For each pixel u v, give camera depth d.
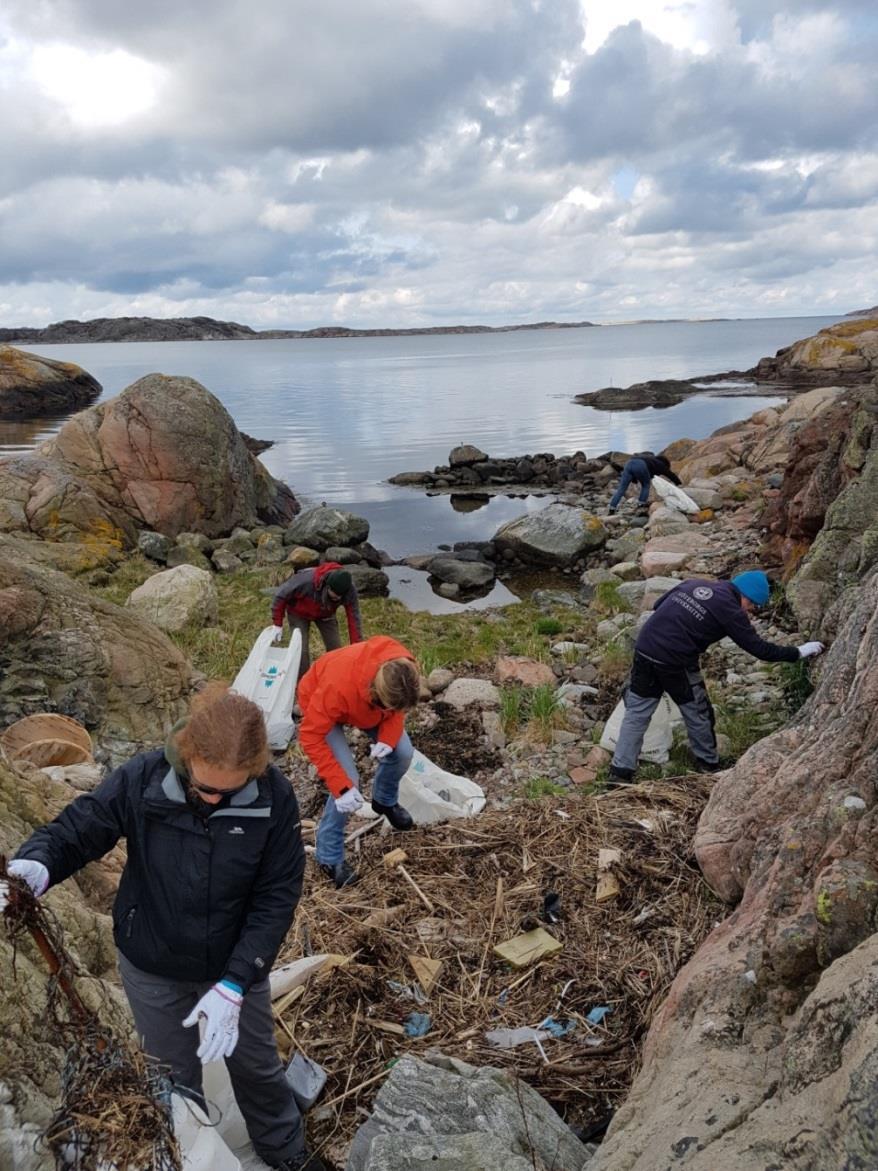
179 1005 3.07
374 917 4.76
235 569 14.27
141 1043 3.02
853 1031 2.58
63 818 2.86
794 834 3.64
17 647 7.27
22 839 3.92
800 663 7.46
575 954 4.42
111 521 14.80
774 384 47.78
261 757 2.74
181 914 2.87
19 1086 2.68
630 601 11.65
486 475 24.16
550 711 7.78
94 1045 2.47
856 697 4.29
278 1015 4.10
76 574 13.02
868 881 3.20
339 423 39.00
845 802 3.60
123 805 2.89
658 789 5.75
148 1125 2.37
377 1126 3.28
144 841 2.87
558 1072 3.74
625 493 20.44
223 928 2.90
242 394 56.97
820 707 4.83
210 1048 2.71
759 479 17.25
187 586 10.85
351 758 5.13
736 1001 3.24
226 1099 3.54
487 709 8.16
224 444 16.28
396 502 21.77
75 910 3.66
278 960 4.49
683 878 4.80
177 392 15.99
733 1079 2.90
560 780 6.87
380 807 5.56
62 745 6.41
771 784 4.54
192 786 2.80
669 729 6.81
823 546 8.55
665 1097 2.99
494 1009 4.14
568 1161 3.19
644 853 5.06
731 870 4.41
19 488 14.26
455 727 7.89
